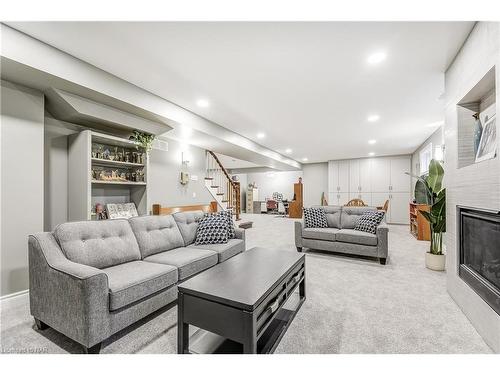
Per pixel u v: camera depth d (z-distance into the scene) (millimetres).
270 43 2113
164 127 3787
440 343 1638
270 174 13336
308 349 1580
